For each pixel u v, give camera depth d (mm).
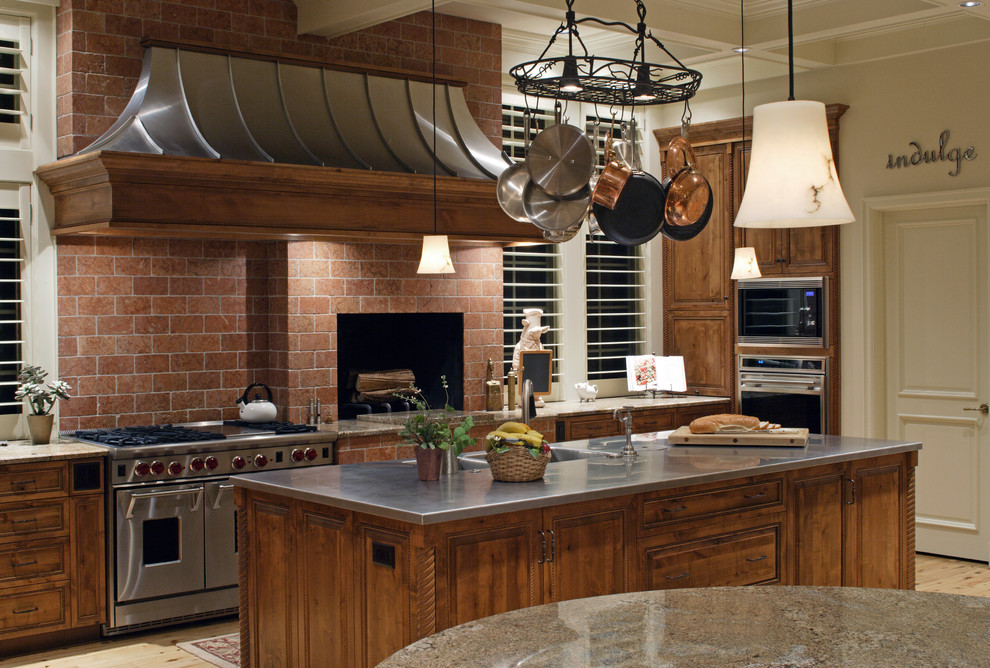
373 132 5629
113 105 5270
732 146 7309
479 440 6086
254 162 4887
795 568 4371
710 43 6055
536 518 3475
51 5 5227
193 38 5488
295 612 3725
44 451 4750
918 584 5801
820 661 1644
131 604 4902
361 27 5688
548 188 3713
